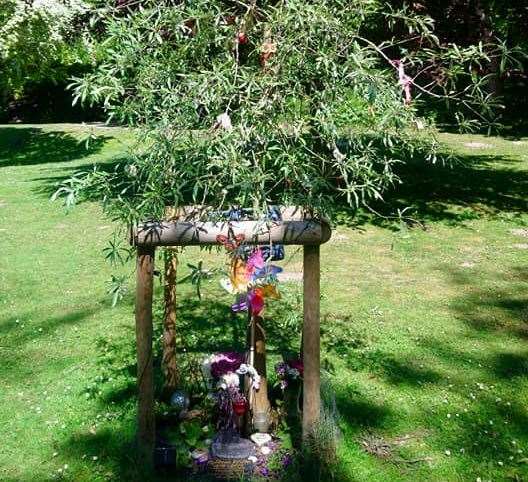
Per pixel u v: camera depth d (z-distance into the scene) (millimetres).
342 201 9961
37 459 3574
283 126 3018
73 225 9102
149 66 3004
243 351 4801
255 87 2959
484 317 5617
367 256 7492
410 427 3869
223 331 5246
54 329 5449
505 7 10922
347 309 5785
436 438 3754
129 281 6676
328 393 3928
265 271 3217
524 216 9406
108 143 17375
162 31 3092
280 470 3363
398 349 4941
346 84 2996
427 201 10250
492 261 7309
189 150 2994
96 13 3322
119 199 3088
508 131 17812
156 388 4090
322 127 3020
